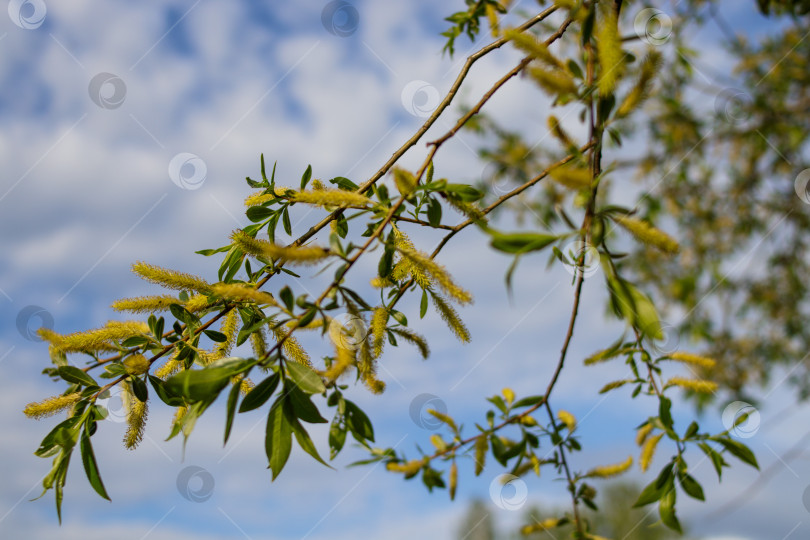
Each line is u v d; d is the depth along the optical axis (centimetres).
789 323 172
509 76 79
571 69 73
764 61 148
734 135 154
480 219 78
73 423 79
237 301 82
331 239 73
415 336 80
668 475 85
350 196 76
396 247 75
